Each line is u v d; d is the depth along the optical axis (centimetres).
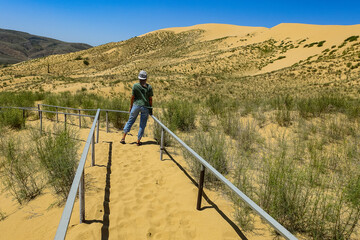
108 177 411
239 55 6306
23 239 277
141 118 577
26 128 848
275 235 270
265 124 750
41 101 1612
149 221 297
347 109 801
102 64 12162
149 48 12938
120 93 2981
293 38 6838
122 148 566
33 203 357
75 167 420
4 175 479
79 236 258
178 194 362
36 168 470
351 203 297
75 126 866
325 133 623
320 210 298
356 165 427
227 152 509
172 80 4116
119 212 310
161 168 456
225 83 3891
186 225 293
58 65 13150
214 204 335
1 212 350
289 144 562
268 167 367
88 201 330
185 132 705
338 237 257
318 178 378
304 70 3662
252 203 206
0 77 9056
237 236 270
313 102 892
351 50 4144
